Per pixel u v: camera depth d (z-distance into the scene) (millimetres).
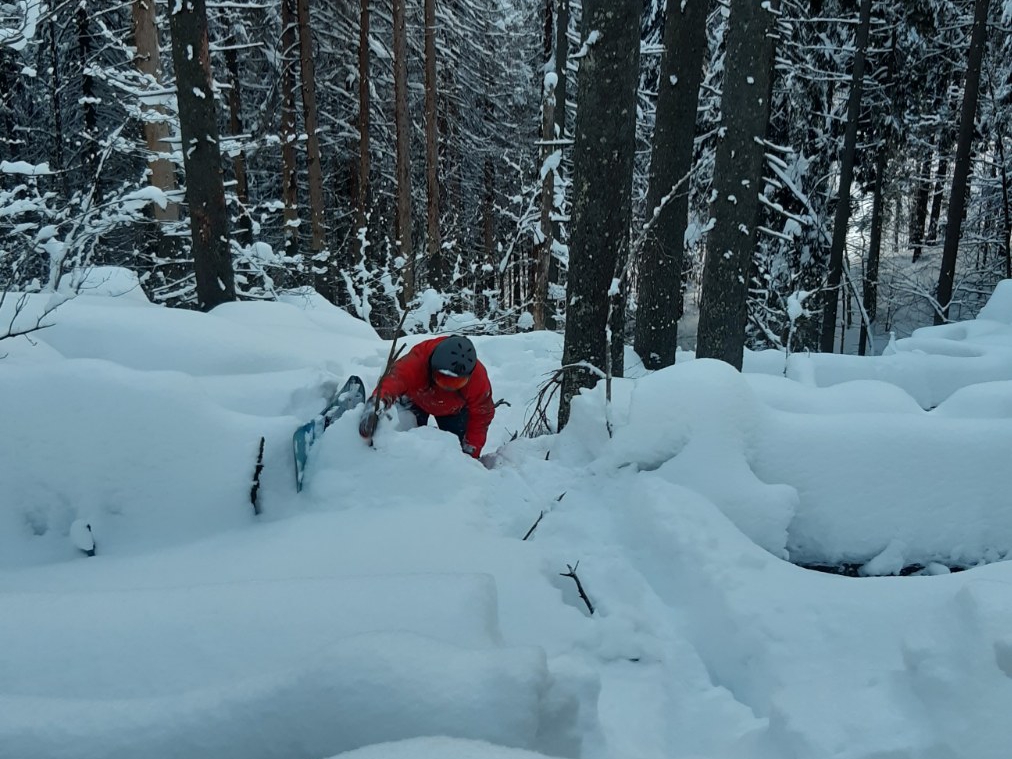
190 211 7508
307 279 15328
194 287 9883
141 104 9047
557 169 13164
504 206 23750
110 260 12773
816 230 13719
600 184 4215
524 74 21031
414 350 3734
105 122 14266
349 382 3670
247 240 15867
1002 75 16594
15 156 14250
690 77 7582
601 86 4078
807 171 13695
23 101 14305
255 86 16078
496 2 20547
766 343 14016
